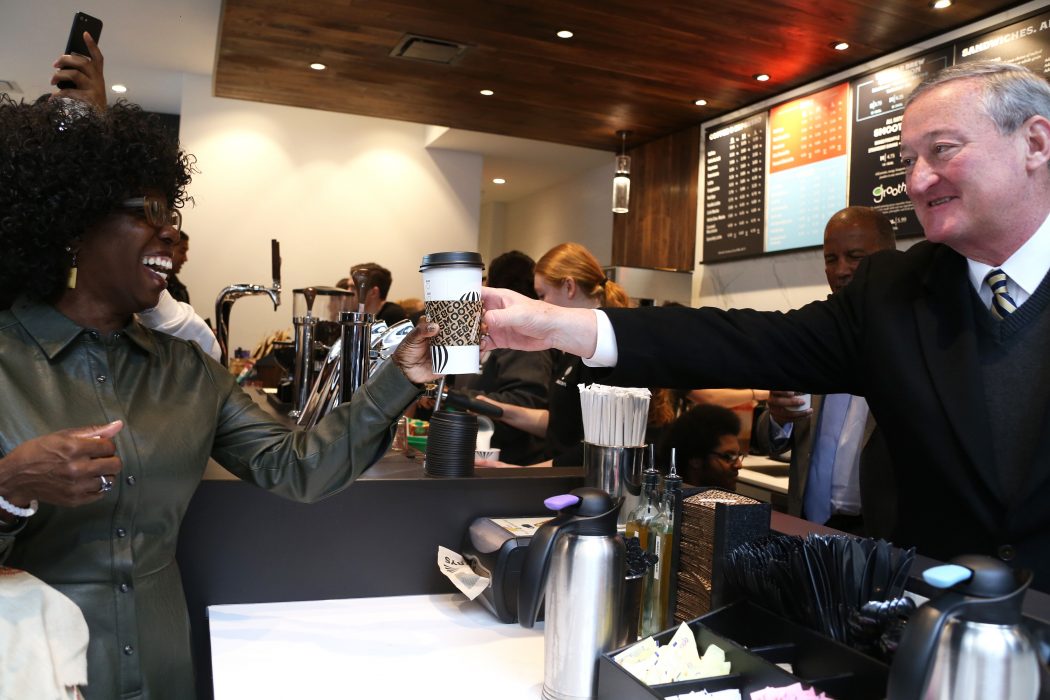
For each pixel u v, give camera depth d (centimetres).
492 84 437
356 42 384
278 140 622
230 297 206
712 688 90
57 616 92
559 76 417
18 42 526
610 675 94
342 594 149
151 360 116
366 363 167
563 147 640
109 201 105
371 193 647
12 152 102
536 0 325
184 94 597
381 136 649
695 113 470
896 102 356
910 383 116
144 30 504
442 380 160
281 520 145
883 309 124
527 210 855
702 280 487
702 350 128
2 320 106
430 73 425
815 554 92
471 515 155
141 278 110
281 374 386
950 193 112
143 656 106
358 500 149
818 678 88
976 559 68
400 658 120
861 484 170
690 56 377
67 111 109
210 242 609
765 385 134
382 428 122
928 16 320
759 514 107
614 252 584
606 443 146
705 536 109
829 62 377
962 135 108
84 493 88
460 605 147
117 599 104
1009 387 111
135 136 109
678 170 510
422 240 663
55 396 103
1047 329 110
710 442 203
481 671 116
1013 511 104
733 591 104
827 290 397
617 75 410
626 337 128
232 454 126
